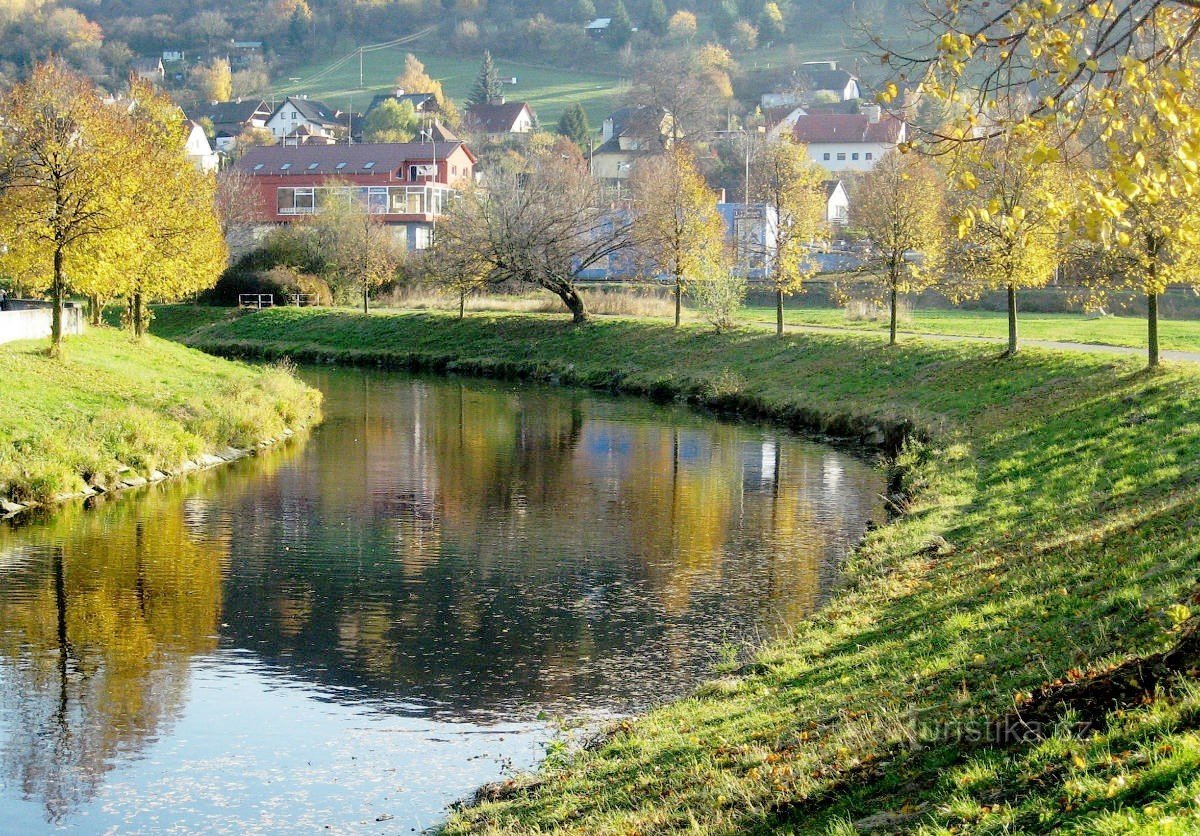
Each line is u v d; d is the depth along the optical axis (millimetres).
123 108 56656
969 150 10555
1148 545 17484
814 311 76250
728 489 33438
